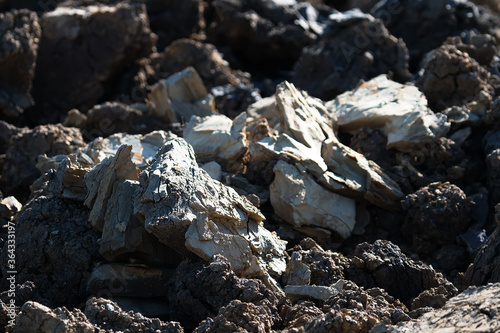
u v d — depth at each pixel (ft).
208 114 34.81
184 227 20.52
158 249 21.76
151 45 42.27
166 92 34.71
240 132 27.78
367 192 25.79
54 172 24.27
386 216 26.35
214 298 19.74
